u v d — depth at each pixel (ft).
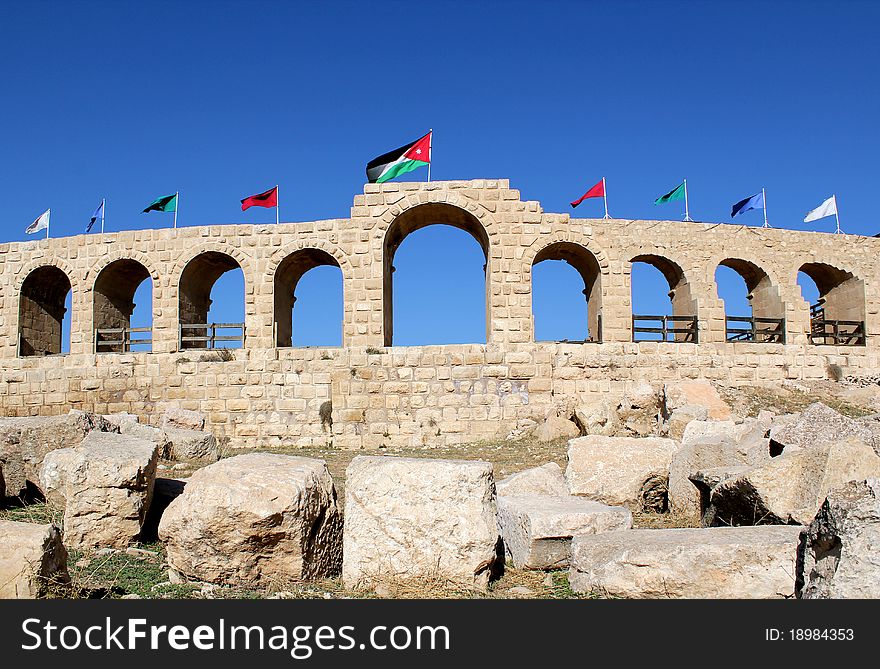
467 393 104.01
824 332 125.08
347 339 105.70
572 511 40.04
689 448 52.44
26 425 60.70
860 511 28.14
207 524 34.86
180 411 96.53
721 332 110.93
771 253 115.24
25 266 114.42
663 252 111.45
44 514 49.67
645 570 32.27
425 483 35.58
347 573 34.94
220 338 108.17
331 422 104.01
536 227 107.86
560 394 105.09
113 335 116.98
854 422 54.29
